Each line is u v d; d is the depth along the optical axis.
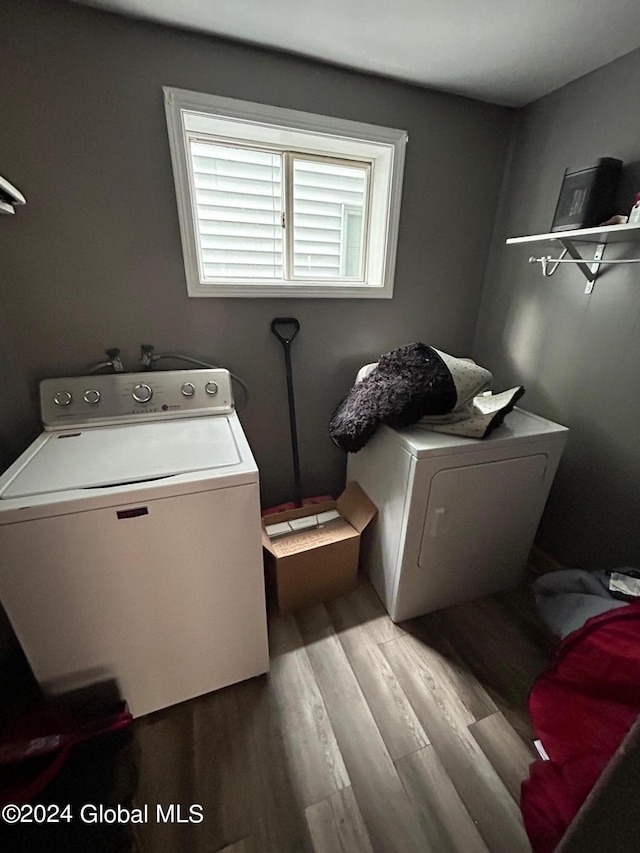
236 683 1.31
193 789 1.04
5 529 0.85
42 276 1.34
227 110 1.34
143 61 1.22
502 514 1.52
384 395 1.43
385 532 1.54
